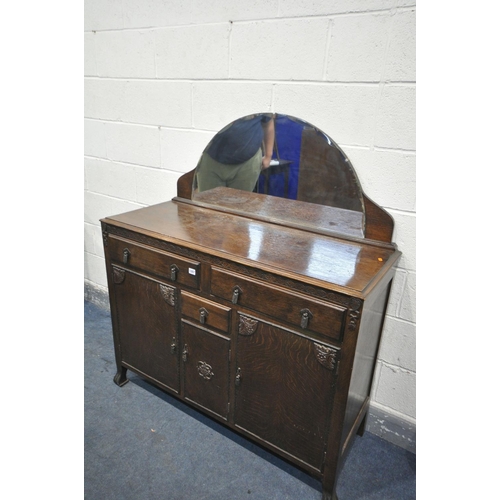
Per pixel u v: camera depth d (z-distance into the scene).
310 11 1.29
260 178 1.57
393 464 1.51
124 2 1.70
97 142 2.10
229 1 1.43
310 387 1.22
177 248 1.36
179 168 1.84
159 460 1.49
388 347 1.53
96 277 2.50
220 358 1.40
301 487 1.41
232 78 1.53
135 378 1.93
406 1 1.14
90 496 1.34
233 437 1.61
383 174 1.33
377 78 1.25
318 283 1.09
